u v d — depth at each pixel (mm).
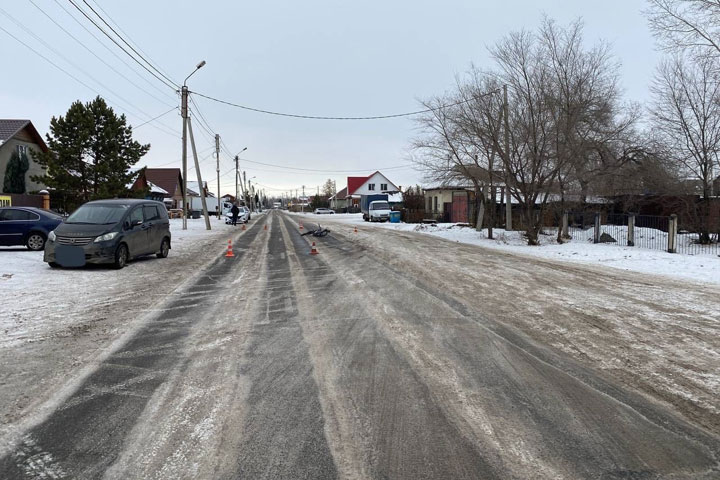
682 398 4441
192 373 5055
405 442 3654
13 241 16250
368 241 22141
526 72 19469
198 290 9773
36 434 3748
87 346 5945
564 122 19281
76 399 4387
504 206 31484
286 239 23719
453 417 4070
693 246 18297
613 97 21250
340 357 5586
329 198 142000
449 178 24344
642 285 10383
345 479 3176
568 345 6047
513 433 3789
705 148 18781
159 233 15125
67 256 12047
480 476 3209
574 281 10914
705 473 3242
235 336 6426
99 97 27297
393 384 4785
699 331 6652
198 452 3504
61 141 26500
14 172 30875
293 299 8859
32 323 6984
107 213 13234
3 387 4648
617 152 22609
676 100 19234
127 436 3725
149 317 7449
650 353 5719
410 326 6930
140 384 4750
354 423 3957
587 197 25812
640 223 21359
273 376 4988
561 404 4324
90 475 3211
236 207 38188
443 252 17359
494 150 20438
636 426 3904
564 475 3215
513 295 9219
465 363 5395
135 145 28391
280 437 3725
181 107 29953
